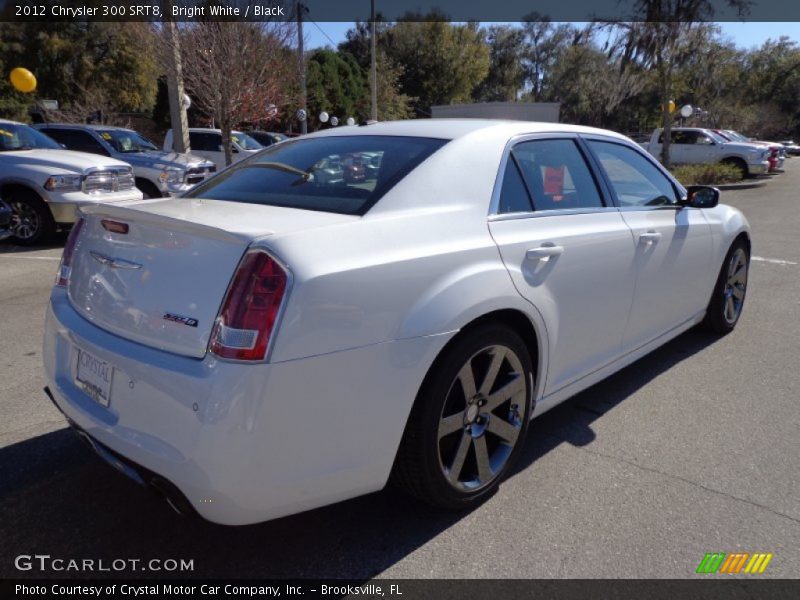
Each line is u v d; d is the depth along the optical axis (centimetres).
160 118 3753
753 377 438
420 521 275
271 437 206
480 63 5284
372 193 263
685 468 319
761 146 2312
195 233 221
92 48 3195
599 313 338
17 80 834
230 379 201
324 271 212
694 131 2308
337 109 3828
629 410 386
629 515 279
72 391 256
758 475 313
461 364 254
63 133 1196
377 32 5172
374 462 233
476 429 275
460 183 280
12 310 585
